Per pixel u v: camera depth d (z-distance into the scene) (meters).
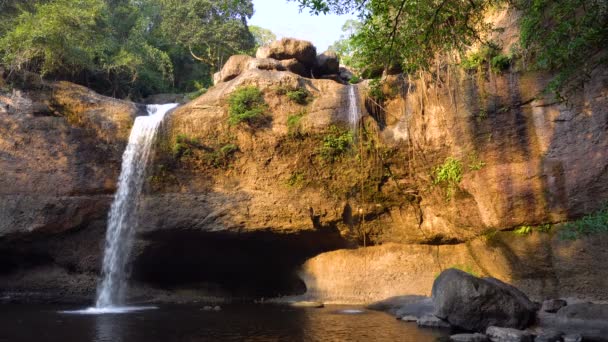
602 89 12.90
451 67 15.84
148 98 31.73
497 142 14.88
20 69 21.14
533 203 14.33
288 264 20.41
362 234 18.84
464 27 12.34
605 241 13.06
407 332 11.98
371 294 18.44
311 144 18.64
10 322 13.64
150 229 19.16
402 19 12.28
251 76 19.72
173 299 20.30
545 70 13.87
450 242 17.89
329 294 19.05
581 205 13.41
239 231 18.84
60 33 22.97
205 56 42.84
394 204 18.38
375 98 18.31
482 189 15.28
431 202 17.64
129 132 20.50
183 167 19.52
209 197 19.14
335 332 12.02
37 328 12.61
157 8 43.75
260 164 19.05
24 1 27.14
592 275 13.40
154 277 20.69
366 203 18.48
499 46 14.89
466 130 15.47
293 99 19.22
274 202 18.70
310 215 18.48
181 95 31.81
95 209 19.86
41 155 19.70
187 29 40.38
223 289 21.28
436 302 13.02
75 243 20.03
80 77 27.64
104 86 30.19
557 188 13.80
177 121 19.62
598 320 11.87
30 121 19.88
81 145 20.02
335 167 18.55
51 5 23.69
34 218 19.30
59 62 23.56
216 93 20.08
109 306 17.98
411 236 18.36
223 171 19.39
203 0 40.47
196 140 19.36
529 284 15.00
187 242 19.70
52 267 20.45
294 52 23.12
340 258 19.36
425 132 17.02
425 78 16.83
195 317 14.74
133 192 19.78
